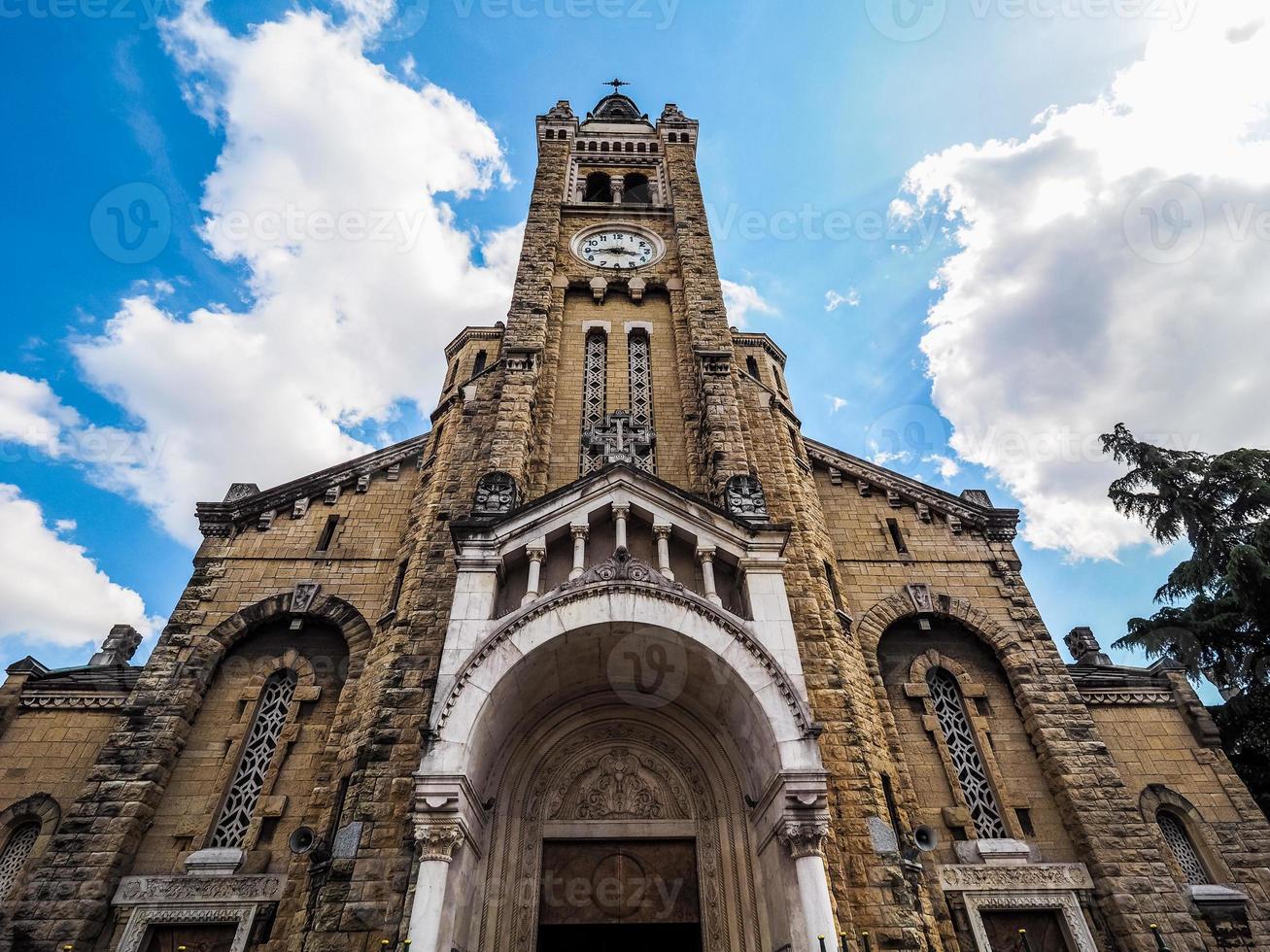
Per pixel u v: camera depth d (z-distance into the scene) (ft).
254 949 45.42
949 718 60.34
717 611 42.37
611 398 72.02
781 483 64.39
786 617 43.68
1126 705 62.95
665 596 42.98
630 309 81.66
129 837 49.21
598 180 104.22
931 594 66.08
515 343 71.26
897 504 74.28
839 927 38.83
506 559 46.32
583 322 79.30
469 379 80.59
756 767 41.78
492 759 42.75
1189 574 83.92
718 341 73.46
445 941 33.09
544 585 46.75
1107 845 51.70
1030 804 55.11
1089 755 56.24
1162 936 47.88
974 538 71.72
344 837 41.81
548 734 48.01
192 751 55.21
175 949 46.34
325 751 53.57
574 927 43.37
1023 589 67.31
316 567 66.33
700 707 46.88
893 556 69.36
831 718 48.21
